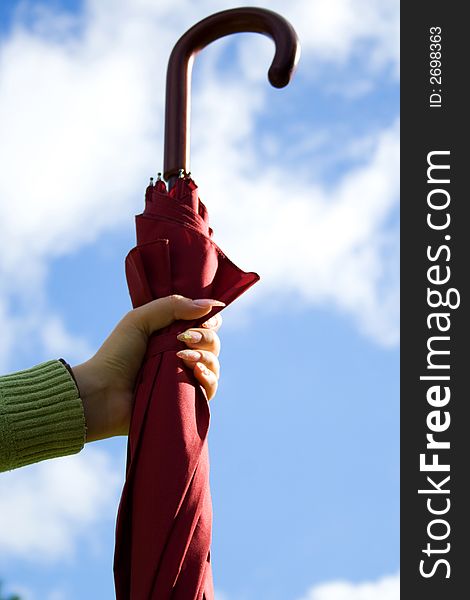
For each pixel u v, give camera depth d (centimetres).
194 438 149
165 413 150
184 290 162
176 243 163
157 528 141
